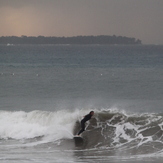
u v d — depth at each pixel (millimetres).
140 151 59031
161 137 64312
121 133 67375
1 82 172000
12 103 113938
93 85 162625
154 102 116125
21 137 69875
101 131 68938
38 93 136875
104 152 59250
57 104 113438
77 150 60938
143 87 153875
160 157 55188
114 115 73125
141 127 68375
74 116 74250
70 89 149375
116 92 140500
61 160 54281
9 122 74312
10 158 55719
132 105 111438
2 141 67812
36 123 73562
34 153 59094
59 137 68562
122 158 55062
